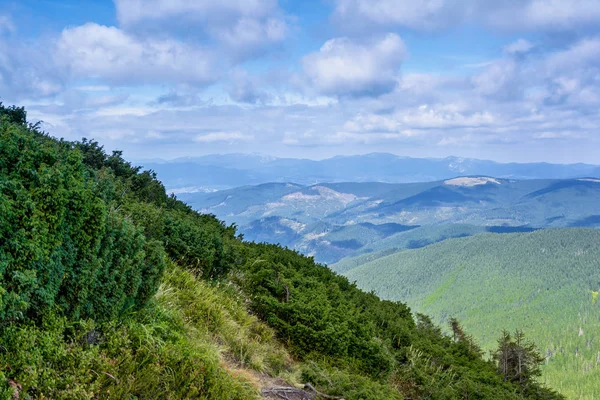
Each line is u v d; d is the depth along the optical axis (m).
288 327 7.61
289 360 7.14
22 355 3.21
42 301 3.53
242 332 6.67
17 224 3.36
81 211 3.87
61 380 3.38
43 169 3.73
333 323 7.96
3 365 3.13
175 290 6.50
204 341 5.51
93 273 3.98
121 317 4.47
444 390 8.62
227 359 5.88
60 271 3.69
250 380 5.44
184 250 7.74
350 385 6.20
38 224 3.45
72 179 3.92
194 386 4.31
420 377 8.72
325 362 7.28
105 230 4.20
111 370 3.73
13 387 2.97
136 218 7.30
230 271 8.85
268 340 7.24
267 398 5.29
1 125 3.99
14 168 3.72
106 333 4.12
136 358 4.10
